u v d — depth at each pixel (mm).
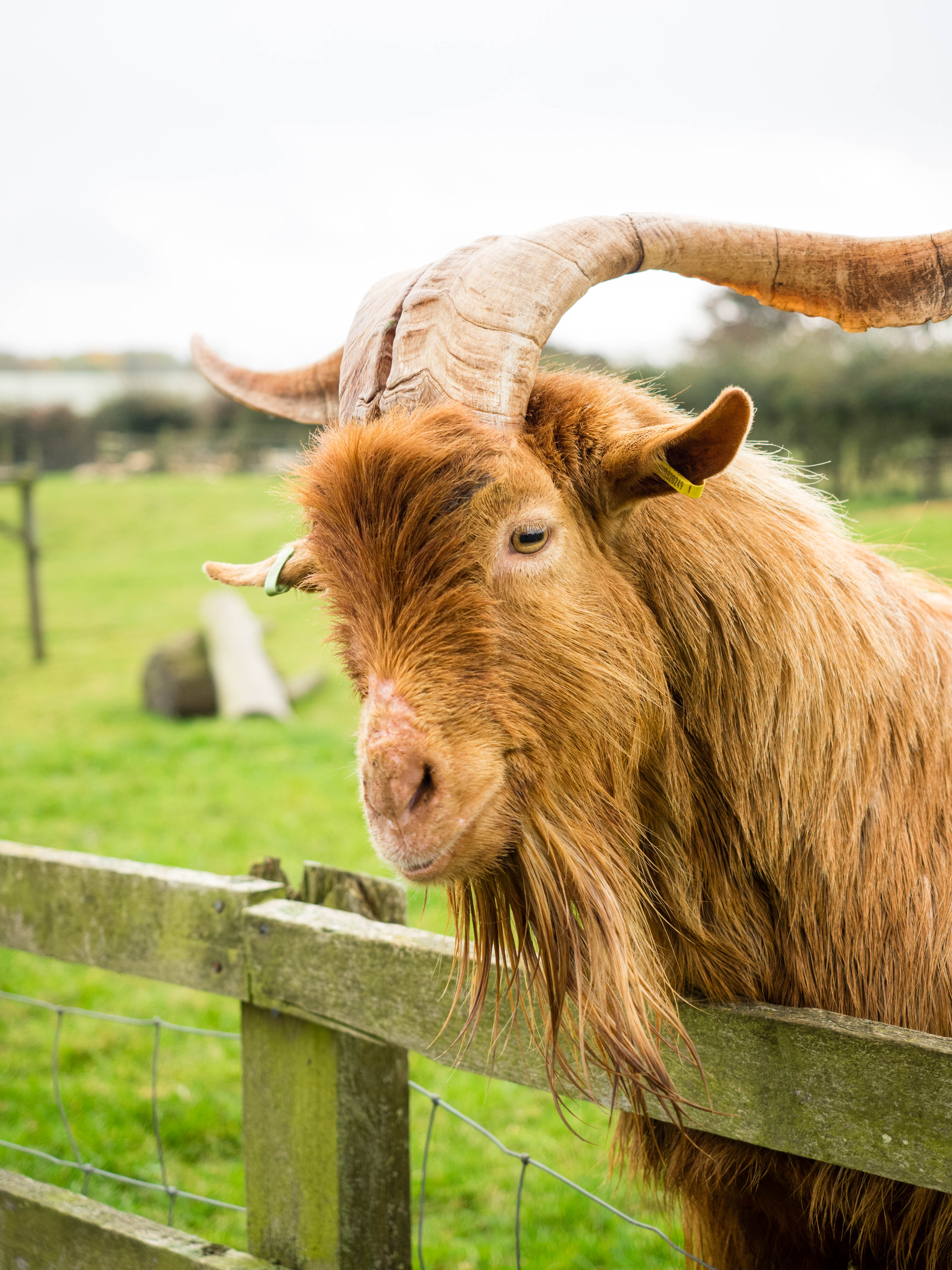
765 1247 2281
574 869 1773
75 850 7074
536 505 1718
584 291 1817
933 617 2334
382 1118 2230
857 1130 1625
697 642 1948
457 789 1643
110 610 17875
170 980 2432
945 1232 1918
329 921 2176
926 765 2100
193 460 42469
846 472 27594
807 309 2135
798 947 1990
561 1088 1970
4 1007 5234
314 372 2602
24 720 11664
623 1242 3381
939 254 2002
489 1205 3646
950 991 1974
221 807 8008
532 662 1727
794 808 1955
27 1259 2516
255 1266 2170
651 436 1735
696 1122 1833
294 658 14438
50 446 48219
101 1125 4117
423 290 1815
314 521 1881
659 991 1894
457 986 1994
